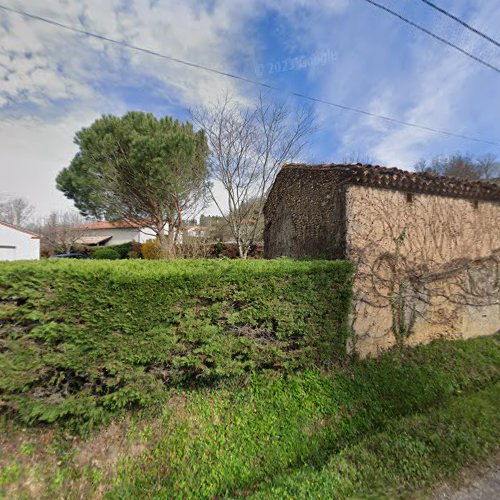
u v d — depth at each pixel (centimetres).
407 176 412
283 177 671
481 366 397
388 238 414
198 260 329
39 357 201
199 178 1148
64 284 207
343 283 349
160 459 219
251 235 1218
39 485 186
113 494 192
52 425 214
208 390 277
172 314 242
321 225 464
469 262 484
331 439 258
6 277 194
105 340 217
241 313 276
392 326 412
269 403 281
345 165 411
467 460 209
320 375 321
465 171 2136
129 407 240
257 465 227
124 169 1092
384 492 182
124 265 249
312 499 177
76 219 2658
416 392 326
